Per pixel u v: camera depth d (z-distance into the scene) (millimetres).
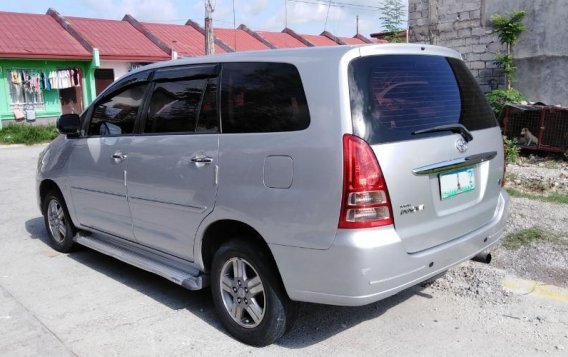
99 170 4879
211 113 3873
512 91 11672
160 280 5012
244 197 3518
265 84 3568
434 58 3795
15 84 20531
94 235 5438
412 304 4285
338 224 3086
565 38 11398
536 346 3615
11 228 6883
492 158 3939
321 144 3174
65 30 23359
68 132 5145
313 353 3586
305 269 3256
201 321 4125
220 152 3709
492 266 4879
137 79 4664
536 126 10422
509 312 4098
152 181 4262
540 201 6812
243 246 3602
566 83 11562
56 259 5660
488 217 3947
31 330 3994
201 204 3832
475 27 12703
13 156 14805
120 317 4207
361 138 3104
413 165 3256
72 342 3803
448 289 4516
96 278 5074
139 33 26250
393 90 3375
